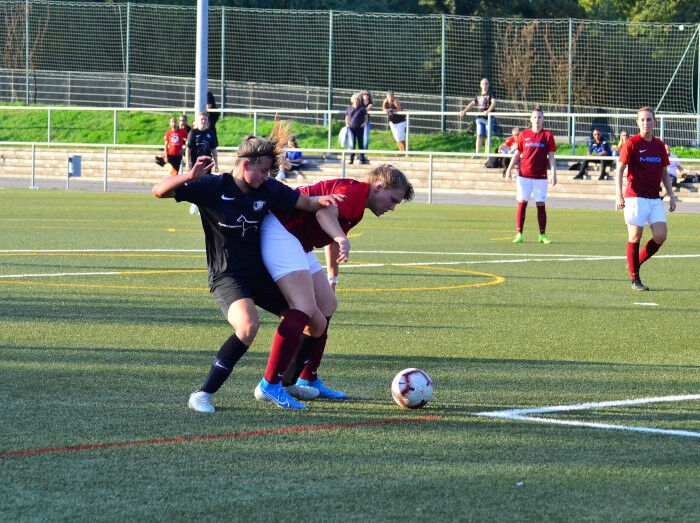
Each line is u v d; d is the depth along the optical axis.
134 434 13.89
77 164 87.12
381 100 112.75
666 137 93.50
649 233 52.56
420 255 39.81
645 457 13.14
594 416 15.33
